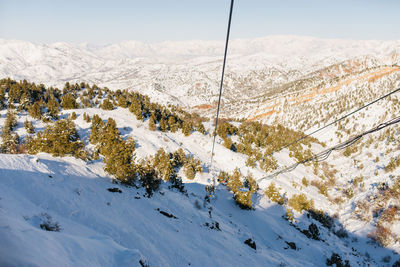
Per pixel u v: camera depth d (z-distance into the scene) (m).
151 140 80.19
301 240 40.72
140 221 21.89
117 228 18.78
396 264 52.69
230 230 31.42
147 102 143.12
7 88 122.19
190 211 30.94
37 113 86.00
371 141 132.38
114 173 29.84
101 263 10.48
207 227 28.03
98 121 78.50
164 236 20.92
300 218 53.81
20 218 12.75
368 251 58.66
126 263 11.44
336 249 44.31
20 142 65.81
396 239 59.59
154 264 15.77
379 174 93.62
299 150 117.94
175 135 96.44
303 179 84.69
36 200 17.94
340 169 111.00
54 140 31.14
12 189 17.86
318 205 74.00
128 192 27.84
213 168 73.56
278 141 118.00
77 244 10.88
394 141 116.19
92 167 30.78
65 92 151.12
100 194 24.08
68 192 21.50
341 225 69.31
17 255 6.92
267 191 59.66
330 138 189.12
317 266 33.47
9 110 84.38
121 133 79.44
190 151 83.38
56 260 8.17
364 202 77.00
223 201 49.50
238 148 93.69
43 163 25.30
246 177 65.12
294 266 28.19
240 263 21.97
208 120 167.25
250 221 42.66
